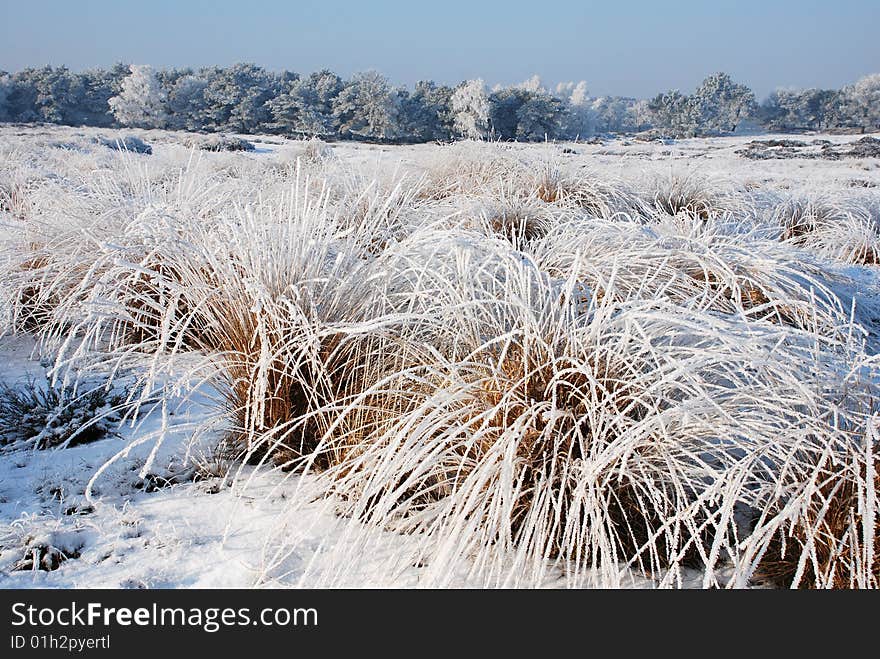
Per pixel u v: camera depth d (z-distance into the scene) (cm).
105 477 300
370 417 296
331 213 531
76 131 4634
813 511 236
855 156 3272
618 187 788
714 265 432
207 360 306
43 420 339
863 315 504
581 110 5775
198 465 308
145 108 7431
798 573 202
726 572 245
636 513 257
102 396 361
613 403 248
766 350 277
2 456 320
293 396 319
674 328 289
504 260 322
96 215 513
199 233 383
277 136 5762
